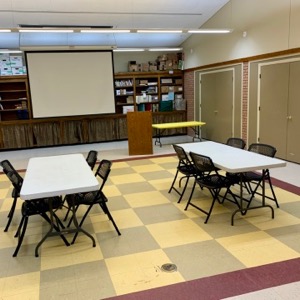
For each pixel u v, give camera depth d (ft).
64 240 10.03
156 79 34.96
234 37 25.21
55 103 29.19
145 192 15.21
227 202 13.55
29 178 10.10
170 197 14.39
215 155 12.73
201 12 26.55
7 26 25.32
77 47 27.99
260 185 14.53
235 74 25.84
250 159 11.87
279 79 21.08
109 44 31.58
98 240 10.39
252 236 10.35
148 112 24.06
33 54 27.94
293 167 19.40
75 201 10.57
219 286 7.77
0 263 9.16
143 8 24.59
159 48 32.14
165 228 11.18
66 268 8.79
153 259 9.12
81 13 24.29
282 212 12.26
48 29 19.57
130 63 33.55
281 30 20.31
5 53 28.76
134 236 10.63
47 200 10.31
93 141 31.99
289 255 9.11
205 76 30.45
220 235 10.50
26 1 21.58
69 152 27.22
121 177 17.95
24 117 30.17
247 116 24.77
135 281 8.09
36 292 7.77
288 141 20.90
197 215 12.26
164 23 27.96
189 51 32.99
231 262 8.82
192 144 15.49
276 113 21.70
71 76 29.07
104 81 29.91
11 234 11.09
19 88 30.99
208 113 30.58
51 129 30.35
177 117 34.96
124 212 12.78
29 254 9.64
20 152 28.14
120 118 32.73
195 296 7.41
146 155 24.22
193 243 10.01
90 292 7.70
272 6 20.83
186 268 8.61
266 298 7.27
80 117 30.86
